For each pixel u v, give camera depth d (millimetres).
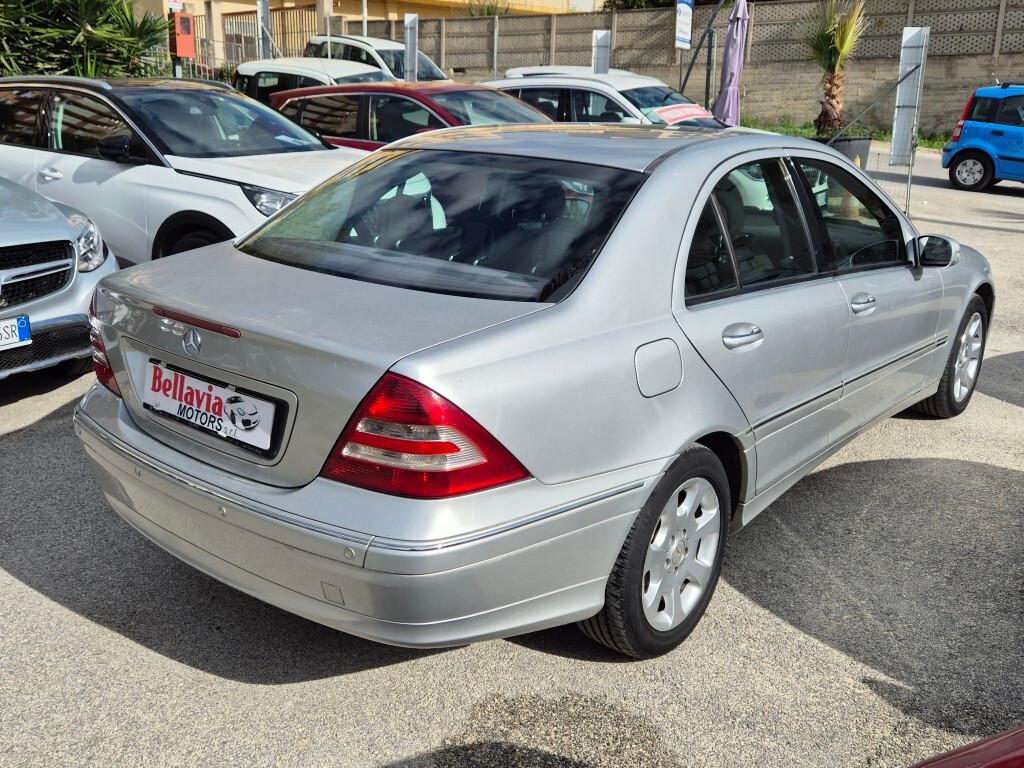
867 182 4172
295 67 13797
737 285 3246
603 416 2650
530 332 2557
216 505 2596
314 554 2412
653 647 2996
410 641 2445
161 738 2662
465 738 2705
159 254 6418
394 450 2348
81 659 2996
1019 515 4211
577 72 13156
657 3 30297
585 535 2646
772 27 23234
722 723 2801
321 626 3232
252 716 2768
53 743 2625
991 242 10898
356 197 3393
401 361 2357
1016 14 20547
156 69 14875
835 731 2779
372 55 18422
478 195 3168
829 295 3676
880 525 4102
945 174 17906
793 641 3225
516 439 2463
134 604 3312
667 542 2977
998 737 1571
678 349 2885
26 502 4020
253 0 26828
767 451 3410
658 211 2988
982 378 6141
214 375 2662
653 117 11000
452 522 2367
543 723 2777
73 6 13695
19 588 3379
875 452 4906
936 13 21406
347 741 2678
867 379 4090
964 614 3420
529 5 33344
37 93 7145
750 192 3408
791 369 3428
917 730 2793
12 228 4914
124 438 2910
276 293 2797
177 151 6512
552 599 2654
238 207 6074
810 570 3711
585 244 2859
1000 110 15656
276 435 2535
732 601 3471
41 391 5402
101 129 6766
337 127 9570
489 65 26766
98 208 6617
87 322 5145
